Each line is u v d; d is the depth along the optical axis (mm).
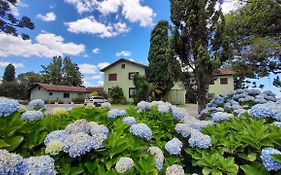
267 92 3861
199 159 1918
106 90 28141
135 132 1845
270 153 1459
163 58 22719
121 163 1463
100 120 2229
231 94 4016
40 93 35000
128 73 27125
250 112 2211
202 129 2250
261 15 7875
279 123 1861
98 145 1492
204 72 5312
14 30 12656
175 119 2436
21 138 1513
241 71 8523
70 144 1450
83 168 1464
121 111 2365
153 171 1547
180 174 1654
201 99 5457
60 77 56812
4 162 1002
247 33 8281
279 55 7773
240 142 1831
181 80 5938
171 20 6191
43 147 1648
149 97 21641
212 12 5789
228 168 1756
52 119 1992
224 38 5707
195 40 5816
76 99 32312
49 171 1164
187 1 5863
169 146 1929
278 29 7891
